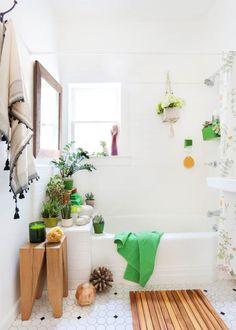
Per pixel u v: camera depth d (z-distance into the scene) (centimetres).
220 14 203
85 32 242
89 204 229
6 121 107
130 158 243
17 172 118
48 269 135
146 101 243
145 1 214
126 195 244
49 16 208
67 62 242
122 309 144
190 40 242
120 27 242
